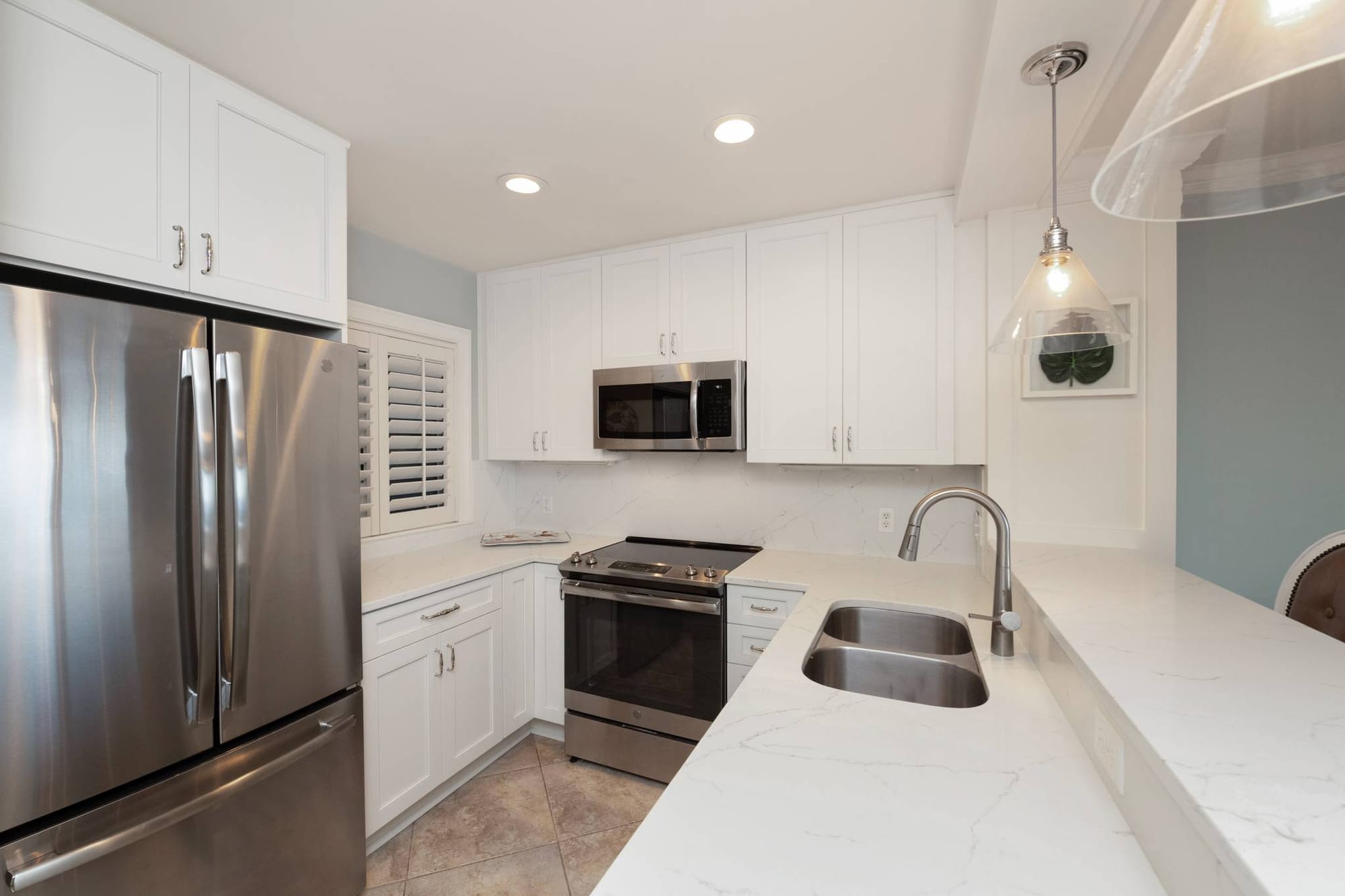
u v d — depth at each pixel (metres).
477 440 3.09
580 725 2.45
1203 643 1.02
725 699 2.21
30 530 1.04
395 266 2.62
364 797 1.75
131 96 1.25
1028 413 1.99
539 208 2.25
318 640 1.55
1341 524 2.09
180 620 1.24
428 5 1.20
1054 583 1.45
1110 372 1.88
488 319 3.06
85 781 1.10
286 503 1.46
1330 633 1.88
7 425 1.01
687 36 1.29
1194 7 0.49
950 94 1.50
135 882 1.20
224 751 1.35
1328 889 0.45
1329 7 0.40
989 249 2.03
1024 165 1.68
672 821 0.76
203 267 1.38
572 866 1.86
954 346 2.12
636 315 2.67
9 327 1.02
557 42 1.31
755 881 0.65
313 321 1.64
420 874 1.82
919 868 0.67
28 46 1.11
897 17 1.23
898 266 2.20
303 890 1.54
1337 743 0.67
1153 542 1.85
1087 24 1.08
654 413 2.54
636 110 1.59
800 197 2.17
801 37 1.29
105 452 1.13
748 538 2.79
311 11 1.21
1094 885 0.65
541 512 3.27
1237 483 2.19
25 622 1.03
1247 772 0.62
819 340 2.32
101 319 1.13
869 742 0.98
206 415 1.27
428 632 2.06
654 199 2.17
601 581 2.40
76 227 1.17
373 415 2.54
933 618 1.77
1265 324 2.16
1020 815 0.78
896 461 2.21
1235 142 0.66
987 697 1.24
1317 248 2.11
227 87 1.43
